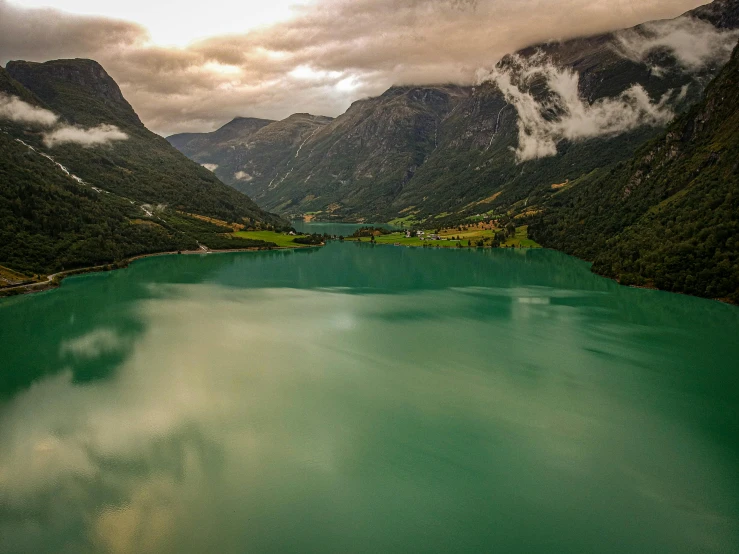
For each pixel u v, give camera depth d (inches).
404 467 2117.4
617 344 3742.6
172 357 3494.1
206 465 2122.3
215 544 1665.8
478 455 2207.2
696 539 1700.3
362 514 1822.1
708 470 2091.5
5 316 4707.2
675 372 3154.5
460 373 3164.4
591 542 1683.1
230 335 4052.7
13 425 2471.7
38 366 3307.1
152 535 1708.9
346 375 3139.8
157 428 2447.1
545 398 2778.1
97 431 2416.3
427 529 1745.8
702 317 4493.1
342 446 2277.3
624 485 1995.6
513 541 1689.2
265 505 1867.6
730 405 2672.2
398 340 3895.2
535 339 3887.8
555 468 2110.0
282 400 2758.4
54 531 1729.8
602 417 2551.7
